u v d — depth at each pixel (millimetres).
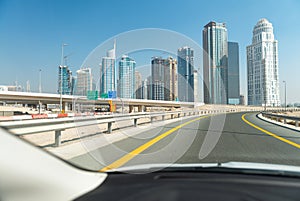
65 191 1607
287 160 6680
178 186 1925
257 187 1905
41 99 62312
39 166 1446
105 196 1724
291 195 1759
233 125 20281
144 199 1674
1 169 1259
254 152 7938
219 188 1876
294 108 106375
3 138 1286
